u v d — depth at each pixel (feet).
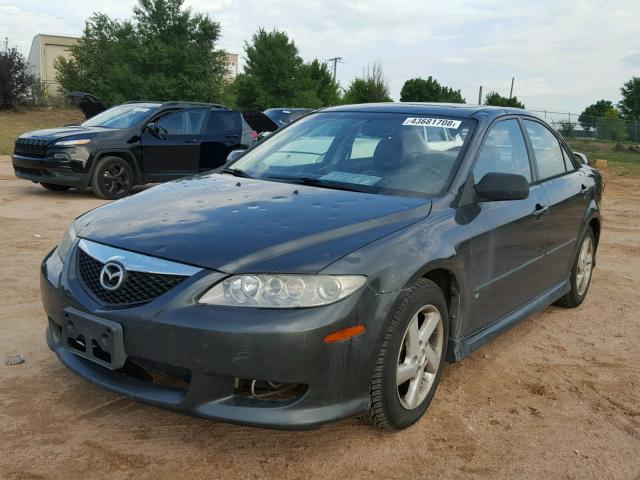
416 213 10.91
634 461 10.10
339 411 9.10
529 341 15.33
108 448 9.52
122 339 9.09
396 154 12.91
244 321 8.59
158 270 9.16
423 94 242.37
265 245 9.27
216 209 10.75
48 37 146.51
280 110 67.00
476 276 11.79
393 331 9.56
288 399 9.02
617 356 14.64
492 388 12.48
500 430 10.81
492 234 12.16
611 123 128.98
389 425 10.07
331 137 14.02
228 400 8.92
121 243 9.75
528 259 14.05
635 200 45.52
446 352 11.25
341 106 15.69
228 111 39.75
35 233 23.99
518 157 14.60
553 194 15.33
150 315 8.87
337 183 12.43
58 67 127.65
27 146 33.65
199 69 111.14
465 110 14.11
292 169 13.44
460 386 12.46
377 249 9.59
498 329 13.12
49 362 12.39
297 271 8.86
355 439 10.17
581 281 18.25
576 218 16.78
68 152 32.53
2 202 31.12
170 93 107.86
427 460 9.71
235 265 8.93
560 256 16.10
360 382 9.24
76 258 10.28
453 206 11.62
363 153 13.20
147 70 111.04
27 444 9.50
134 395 9.25
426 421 10.92
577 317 17.44
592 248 18.71
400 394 10.49
